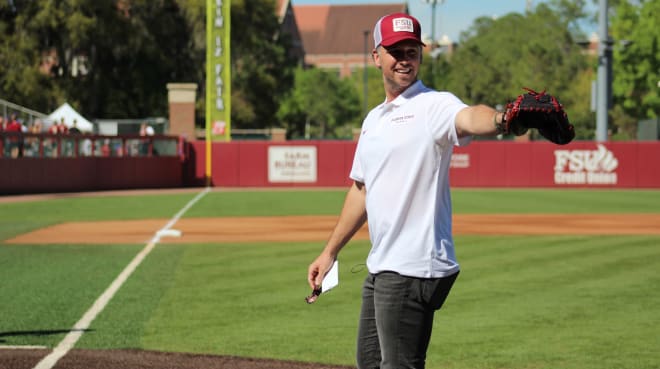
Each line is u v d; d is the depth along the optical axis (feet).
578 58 257.14
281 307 29.66
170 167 129.08
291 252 46.21
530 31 287.07
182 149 130.52
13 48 163.43
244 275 37.27
